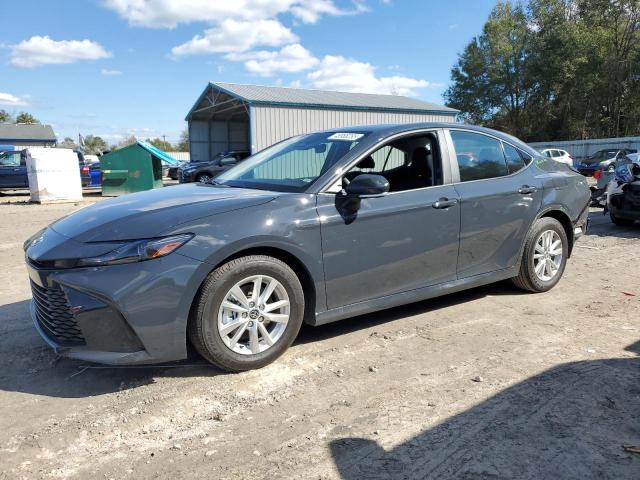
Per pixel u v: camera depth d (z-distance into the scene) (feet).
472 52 157.89
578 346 12.26
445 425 8.92
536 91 150.00
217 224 10.32
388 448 8.30
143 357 9.84
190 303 10.01
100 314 9.64
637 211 28.89
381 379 10.70
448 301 15.76
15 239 30.04
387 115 88.38
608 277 18.60
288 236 10.91
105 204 12.06
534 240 15.67
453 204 13.50
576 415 9.14
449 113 94.58
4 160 68.74
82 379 10.87
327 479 7.57
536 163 16.21
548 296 16.21
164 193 12.70
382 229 12.26
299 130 80.84
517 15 152.66
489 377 10.70
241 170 14.51
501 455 8.04
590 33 135.85
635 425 8.80
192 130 111.24
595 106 140.26
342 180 12.10
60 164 56.13
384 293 12.66
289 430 8.89
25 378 10.94
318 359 11.68
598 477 7.50
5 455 8.30
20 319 14.60
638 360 11.41
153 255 9.68
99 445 8.55
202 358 11.72
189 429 8.99
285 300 11.14
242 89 87.71
